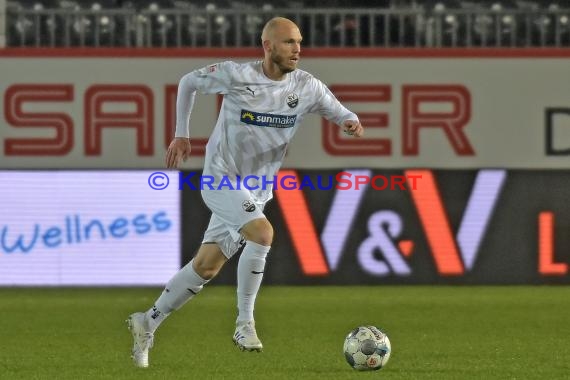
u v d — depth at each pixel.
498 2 74.81
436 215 63.53
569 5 74.56
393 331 44.97
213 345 40.03
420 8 75.31
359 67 62.56
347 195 63.19
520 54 63.38
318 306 54.41
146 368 33.84
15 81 61.97
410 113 62.91
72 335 43.47
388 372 33.22
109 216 62.50
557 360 36.44
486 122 63.31
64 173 62.28
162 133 62.44
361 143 63.06
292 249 63.19
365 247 63.44
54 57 61.97
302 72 32.19
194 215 62.62
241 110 31.56
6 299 58.09
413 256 63.59
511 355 37.62
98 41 68.19
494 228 63.81
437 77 62.97
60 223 62.44
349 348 32.94
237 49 61.97
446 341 41.66
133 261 62.62
